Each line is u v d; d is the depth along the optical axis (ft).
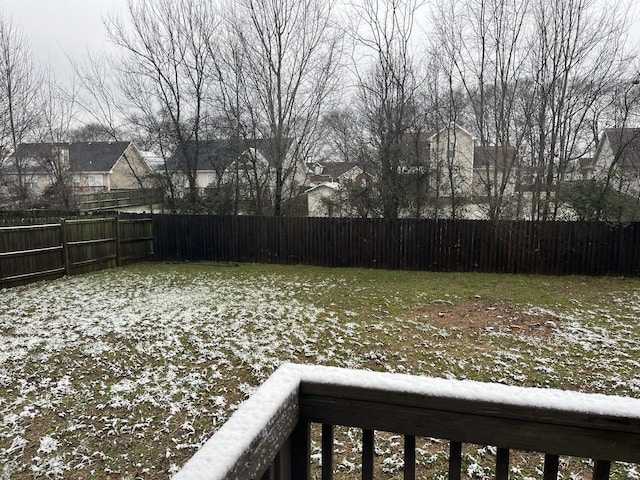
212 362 13.89
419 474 8.39
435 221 31.83
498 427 3.37
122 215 39.50
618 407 3.16
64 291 24.58
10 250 25.46
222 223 36.63
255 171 40.93
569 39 32.65
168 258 38.04
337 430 10.01
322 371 3.81
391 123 35.86
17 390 11.94
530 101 35.12
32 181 60.85
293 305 21.42
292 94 40.24
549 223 29.89
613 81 32.35
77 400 11.36
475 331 17.21
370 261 33.50
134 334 16.60
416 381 3.61
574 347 15.19
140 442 9.50
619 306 21.13
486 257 31.32
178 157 43.09
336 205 36.96
